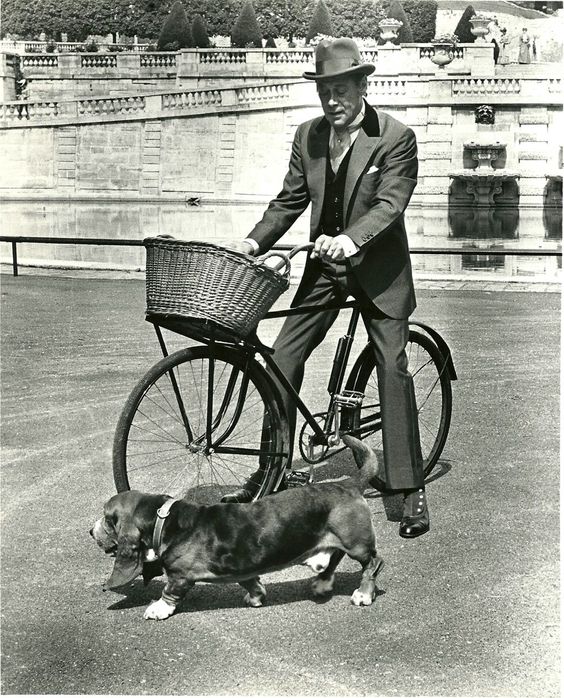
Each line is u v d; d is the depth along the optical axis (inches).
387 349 199.2
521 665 146.9
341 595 171.5
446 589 172.6
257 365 190.1
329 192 199.8
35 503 213.9
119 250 946.7
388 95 1814.7
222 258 169.5
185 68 2058.3
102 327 427.2
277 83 1907.0
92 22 2342.5
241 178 1943.9
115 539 156.6
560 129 1784.0
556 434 265.9
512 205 1792.6
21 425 274.4
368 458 165.5
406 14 2198.6
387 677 143.6
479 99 1788.9
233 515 156.2
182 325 178.9
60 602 167.8
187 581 158.4
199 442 190.4
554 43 2324.1
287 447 195.3
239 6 2308.1
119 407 294.4
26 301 506.9
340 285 201.5
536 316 461.1
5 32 2372.0
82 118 1972.2
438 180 1822.1
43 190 2003.0
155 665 146.9
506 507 212.5
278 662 148.0
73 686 140.1
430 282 602.2
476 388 315.9
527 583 174.7
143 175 1974.7
